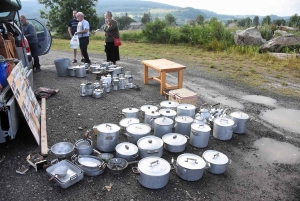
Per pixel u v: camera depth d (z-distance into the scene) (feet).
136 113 13.41
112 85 19.77
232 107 16.88
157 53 37.06
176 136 11.18
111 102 16.97
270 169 10.50
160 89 18.89
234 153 11.51
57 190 8.79
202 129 11.58
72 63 28.66
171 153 11.12
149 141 10.23
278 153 11.71
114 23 24.08
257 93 19.94
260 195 8.96
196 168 9.21
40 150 11.01
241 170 10.33
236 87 21.31
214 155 10.02
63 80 21.56
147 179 8.80
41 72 24.20
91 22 73.67
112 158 10.00
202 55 35.50
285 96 19.44
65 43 50.80
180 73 18.53
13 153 10.77
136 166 10.09
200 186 9.25
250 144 12.37
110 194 8.70
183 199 8.59
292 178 9.99
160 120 12.01
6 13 18.69
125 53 36.42
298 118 15.56
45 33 24.84
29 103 12.29
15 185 8.97
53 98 17.29
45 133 12.00
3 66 10.85
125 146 10.22
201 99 18.24
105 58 32.78
